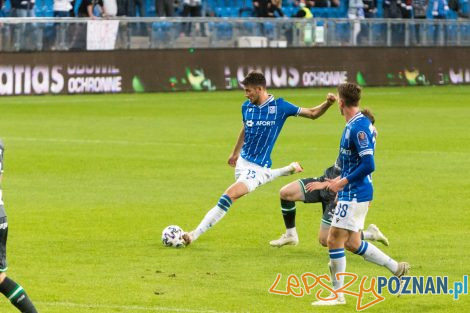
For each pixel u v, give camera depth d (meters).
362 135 25.39
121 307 25.06
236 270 29.34
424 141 62.41
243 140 33.47
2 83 88.88
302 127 71.06
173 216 38.00
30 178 47.25
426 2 120.88
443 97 98.31
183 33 100.00
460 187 44.47
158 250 32.09
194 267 29.67
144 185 45.38
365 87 109.00
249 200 41.72
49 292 26.58
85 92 93.38
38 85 90.81
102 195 42.69
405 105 89.38
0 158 22.86
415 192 43.16
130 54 95.94
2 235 22.66
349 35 109.38
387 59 111.00
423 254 31.31
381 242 32.25
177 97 93.19
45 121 72.88
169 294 26.44
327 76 106.56
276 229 35.66
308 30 106.94
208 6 112.75
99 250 32.00
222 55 100.81
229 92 99.12
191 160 53.56
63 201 41.19
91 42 94.44
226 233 34.91
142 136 64.50
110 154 55.75
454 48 116.00
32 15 98.62
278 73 103.31
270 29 104.94
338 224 25.88
